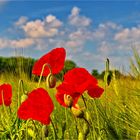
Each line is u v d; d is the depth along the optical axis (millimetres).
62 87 417
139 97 778
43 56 448
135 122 651
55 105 853
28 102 405
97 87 429
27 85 1010
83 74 421
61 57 447
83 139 440
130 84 861
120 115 684
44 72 451
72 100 426
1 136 572
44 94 408
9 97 529
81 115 433
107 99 689
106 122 570
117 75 834
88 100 582
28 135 534
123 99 771
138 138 446
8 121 564
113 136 556
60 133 561
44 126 438
